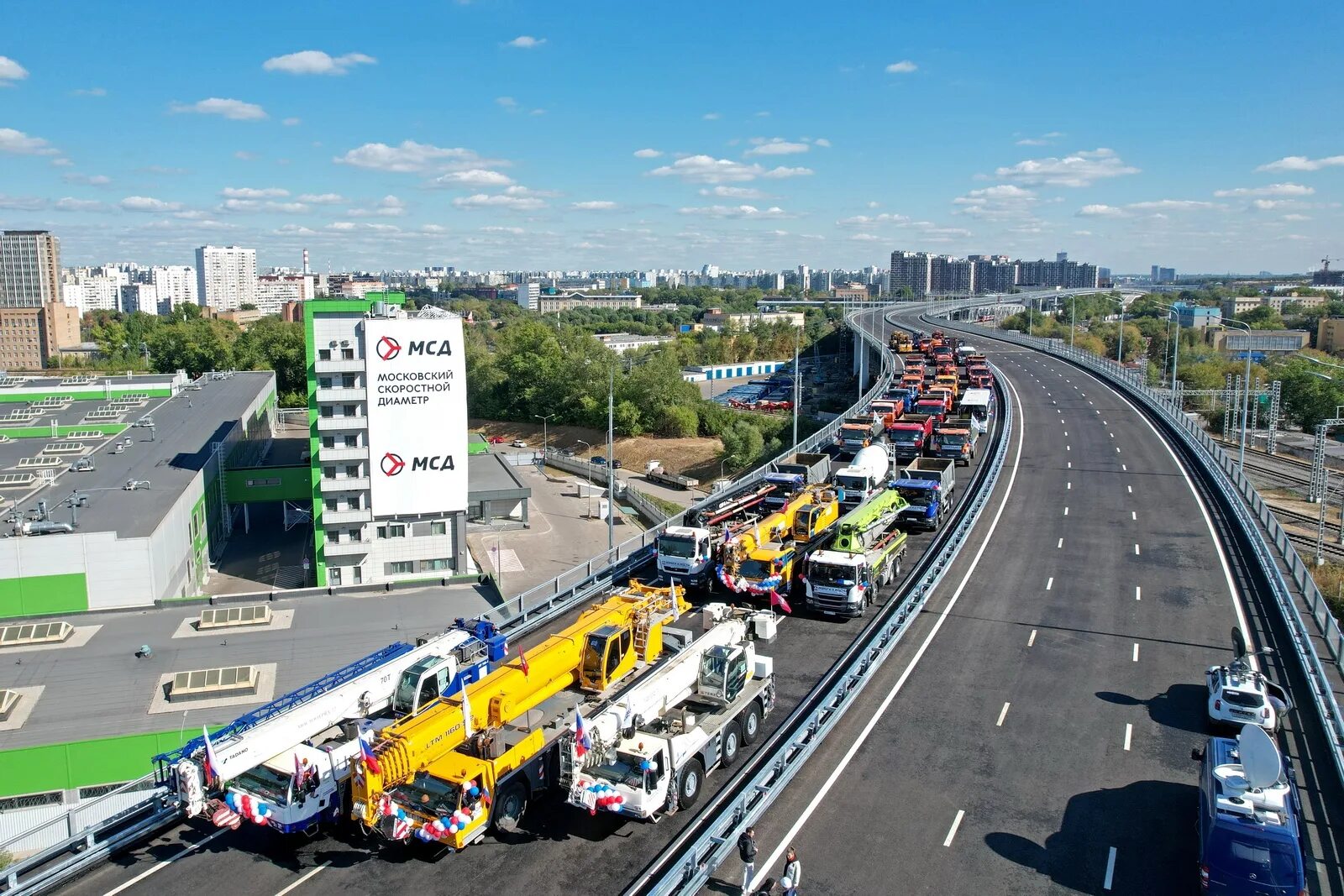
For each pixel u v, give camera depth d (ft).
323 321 231.50
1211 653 114.42
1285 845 64.08
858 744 91.61
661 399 476.95
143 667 155.74
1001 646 116.57
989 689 104.17
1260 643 117.60
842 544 127.65
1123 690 104.17
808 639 117.19
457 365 238.07
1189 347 608.19
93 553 185.37
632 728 76.95
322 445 235.81
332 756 74.49
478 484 319.47
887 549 136.26
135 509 214.07
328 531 239.09
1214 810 66.80
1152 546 159.43
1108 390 340.18
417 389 235.81
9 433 321.93
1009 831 77.25
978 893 69.36
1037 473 215.31
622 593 100.63
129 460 275.39
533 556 276.21
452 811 69.10
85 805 74.28
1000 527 171.63
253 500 301.02
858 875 71.20
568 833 75.41
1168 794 83.10
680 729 79.20
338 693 82.99
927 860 73.26
